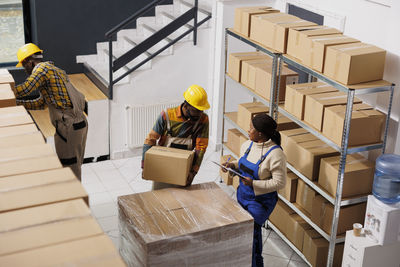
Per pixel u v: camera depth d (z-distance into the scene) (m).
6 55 6.32
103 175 5.62
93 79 6.19
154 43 5.77
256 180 3.62
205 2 6.38
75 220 1.67
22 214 1.69
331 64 3.56
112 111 5.85
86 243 1.55
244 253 3.32
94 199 5.09
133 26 6.71
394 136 3.75
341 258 3.98
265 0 5.75
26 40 6.38
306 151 3.96
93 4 6.34
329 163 3.77
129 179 5.56
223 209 3.35
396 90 3.67
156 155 3.48
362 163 3.82
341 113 3.61
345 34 4.21
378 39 3.84
